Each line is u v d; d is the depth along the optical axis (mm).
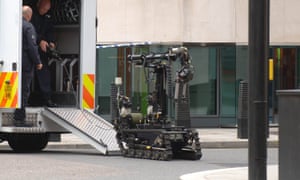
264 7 11094
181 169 14758
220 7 31781
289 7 32188
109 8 31250
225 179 12820
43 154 17422
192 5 31578
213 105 32281
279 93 10586
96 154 17641
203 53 31953
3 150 19000
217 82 32188
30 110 17109
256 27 11094
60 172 13688
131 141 16734
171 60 16750
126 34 31250
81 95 17859
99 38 31203
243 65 32000
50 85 18547
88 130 17156
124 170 14281
